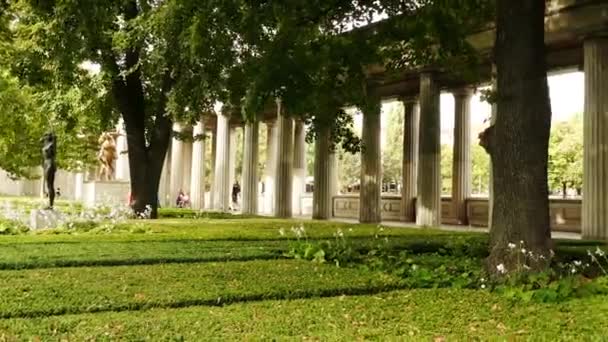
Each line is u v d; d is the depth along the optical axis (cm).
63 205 4050
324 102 2047
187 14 1725
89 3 1784
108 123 3234
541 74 1202
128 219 2814
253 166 4928
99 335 650
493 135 1271
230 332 681
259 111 1875
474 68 1986
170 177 6291
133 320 730
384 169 9394
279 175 4019
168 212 3778
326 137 3500
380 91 3988
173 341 632
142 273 1122
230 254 1432
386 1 1817
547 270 1114
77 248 1493
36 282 988
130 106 3025
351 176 9875
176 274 1111
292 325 727
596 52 2309
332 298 936
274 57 1686
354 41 1850
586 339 687
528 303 929
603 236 2262
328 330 708
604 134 2286
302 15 1669
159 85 2997
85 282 998
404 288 1057
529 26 1196
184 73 2438
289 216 4009
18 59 2561
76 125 3466
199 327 699
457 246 1650
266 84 1702
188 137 3684
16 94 3934
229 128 5372
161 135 3078
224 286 978
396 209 4272
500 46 1228
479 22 1873
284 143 4028
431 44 1939
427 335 696
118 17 2423
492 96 1708
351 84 2034
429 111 3116
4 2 2530
